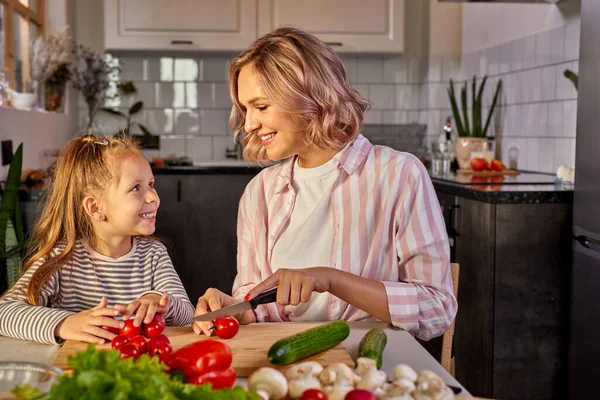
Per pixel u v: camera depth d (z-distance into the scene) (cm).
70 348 115
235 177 400
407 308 130
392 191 145
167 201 399
